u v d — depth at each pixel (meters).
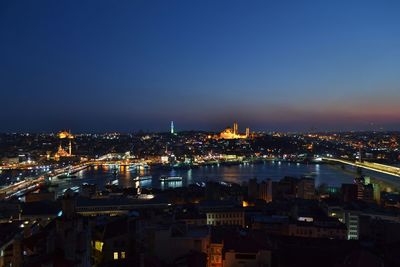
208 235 106.19
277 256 118.06
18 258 96.88
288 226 192.50
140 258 90.00
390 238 180.12
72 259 75.19
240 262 105.94
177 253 101.62
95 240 110.00
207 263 102.12
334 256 121.06
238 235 117.06
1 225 153.62
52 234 83.94
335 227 193.50
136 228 113.81
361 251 116.12
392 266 124.31
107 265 92.50
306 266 114.88
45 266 72.88
